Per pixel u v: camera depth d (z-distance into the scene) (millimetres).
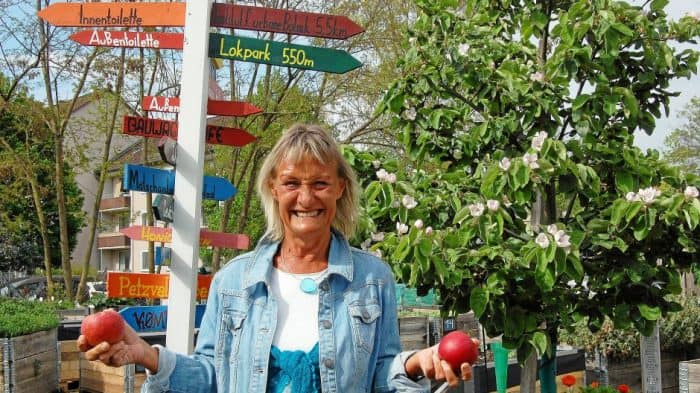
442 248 4445
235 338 2650
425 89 5000
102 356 2309
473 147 5148
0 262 34625
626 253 4641
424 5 4992
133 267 52750
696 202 4152
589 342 9320
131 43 4875
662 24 4684
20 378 8664
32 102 21516
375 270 2740
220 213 27312
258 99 21203
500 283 4375
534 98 4543
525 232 4770
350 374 2549
